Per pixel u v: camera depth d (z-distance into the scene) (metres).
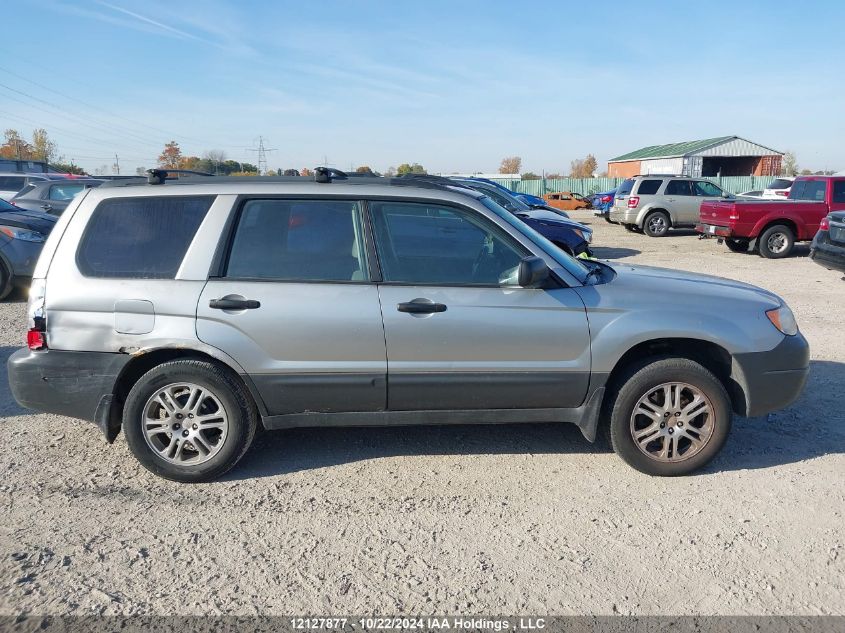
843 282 11.77
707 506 3.84
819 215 15.27
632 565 3.27
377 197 4.13
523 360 4.08
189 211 4.12
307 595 3.04
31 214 10.57
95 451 4.57
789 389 4.26
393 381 4.05
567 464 4.40
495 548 3.42
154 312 3.97
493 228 4.13
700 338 4.09
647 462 4.17
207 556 3.35
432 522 3.67
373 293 4.01
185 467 4.10
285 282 4.02
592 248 17.61
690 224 20.88
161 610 2.94
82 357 4.04
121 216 4.13
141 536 3.52
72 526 3.62
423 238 4.11
